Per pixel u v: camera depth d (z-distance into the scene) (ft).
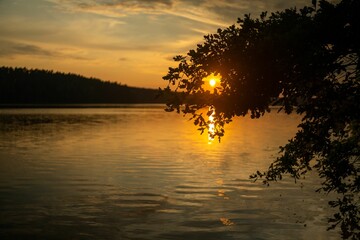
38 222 46.21
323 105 14.06
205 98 14.34
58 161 95.96
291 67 13.07
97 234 42.34
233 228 44.06
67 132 191.72
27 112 457.68
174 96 14.75
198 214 49.70
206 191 62.54
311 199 55.93
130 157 103.81
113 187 65.67
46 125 243.40
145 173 79.46
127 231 43.21
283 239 40.11
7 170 82.33
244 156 106.11
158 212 50.65
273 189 62.95
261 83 13.69
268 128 234.79
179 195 60.08
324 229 42.98
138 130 210.59
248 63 13.32
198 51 14.25
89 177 74.84
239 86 13.89
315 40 12.51
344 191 16.20
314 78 13.56
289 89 13.71
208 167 86.99
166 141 150.71
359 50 12.62
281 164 17.51
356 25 12.14
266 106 14.15
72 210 51.37
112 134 182.19
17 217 48.14
